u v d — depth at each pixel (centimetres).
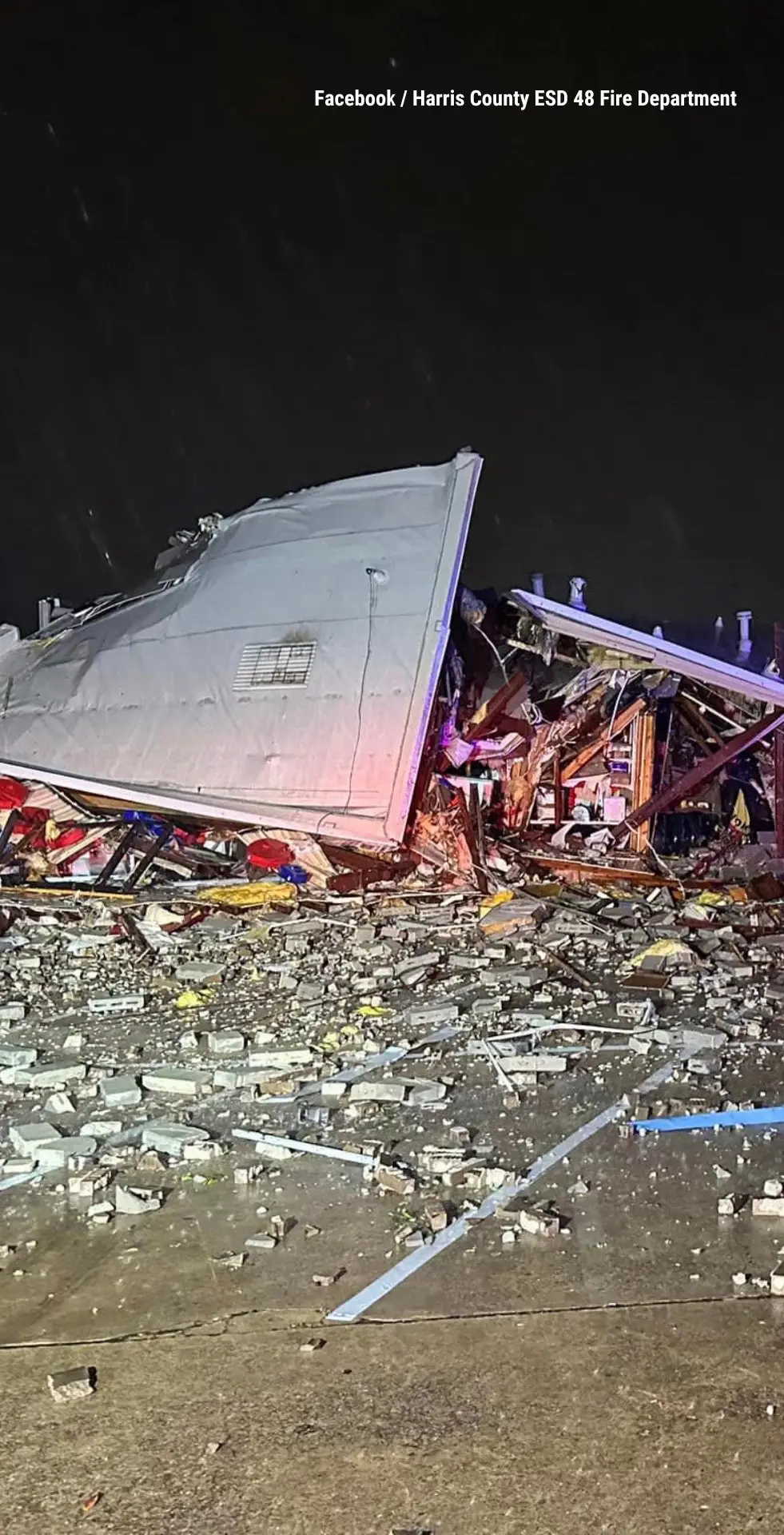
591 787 1616
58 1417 413
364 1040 809
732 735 1684
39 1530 361
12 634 1667
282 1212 561
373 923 1174
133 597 1566
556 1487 370
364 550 1354
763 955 1026
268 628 1363
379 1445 392
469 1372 429
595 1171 595
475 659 1481
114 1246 533
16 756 1427
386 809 1239
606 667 1535
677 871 1466
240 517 1521
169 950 1100
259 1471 382
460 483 1334
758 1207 543
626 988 926
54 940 1134
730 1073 733
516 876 1358
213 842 1420
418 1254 516
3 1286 501
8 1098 717
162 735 1370
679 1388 415
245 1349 448
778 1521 352
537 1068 741
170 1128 653
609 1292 480
